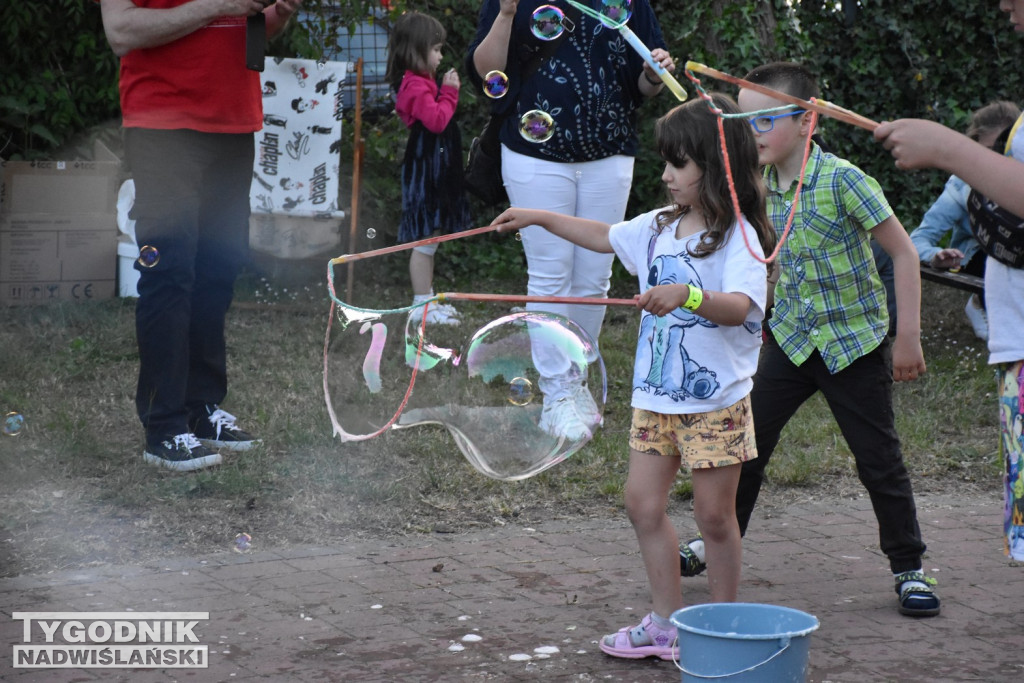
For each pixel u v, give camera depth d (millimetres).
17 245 7469
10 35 7945
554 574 3762
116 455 4844
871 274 3443
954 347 7227
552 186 4906
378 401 3916
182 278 4688
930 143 2250
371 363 3578
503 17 4648
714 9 8562
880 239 3340
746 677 2504
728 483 3043
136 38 4461
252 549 3945
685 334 3014
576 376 3430
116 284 7785
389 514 4316
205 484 4453
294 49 8359
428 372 3521
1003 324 2533
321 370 6246
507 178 4992
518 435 3410
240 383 5957
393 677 2949
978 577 3777
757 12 8555
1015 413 2535
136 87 4613
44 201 7617
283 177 7672
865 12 9492
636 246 3188
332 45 8672
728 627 2762
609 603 3508
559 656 3105
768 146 3393
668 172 3033
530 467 3320
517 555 3941
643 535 3098
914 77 9625
